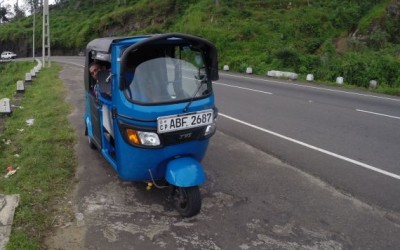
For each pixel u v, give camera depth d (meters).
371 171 5.93
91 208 4.51
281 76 21.42
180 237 3.95
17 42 69.25
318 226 4.24
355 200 4.87
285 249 3.80
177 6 49.50
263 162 6.20
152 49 4.33
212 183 5.32
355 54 22.62
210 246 3.81
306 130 8.41
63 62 34.72
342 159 6.46
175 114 4.16
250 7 41.53
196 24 39.16
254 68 24.98
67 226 4.11
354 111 10.65
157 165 4.32
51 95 12.37
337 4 38.09
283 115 10.02
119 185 5.14
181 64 4.46
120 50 4.20
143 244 3.82
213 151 6.74
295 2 40.81
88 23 60.44
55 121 8.66
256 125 8.87
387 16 31.56
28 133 7.62
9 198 4.49
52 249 3.69
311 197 4.93
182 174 4.06
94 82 5.81
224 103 11.87
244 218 4.37
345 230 4.17
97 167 5.78
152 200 4.72
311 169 5.98
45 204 4.56
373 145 7.29
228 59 29.41
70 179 5.35
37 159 5.93
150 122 4.07
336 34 33.38
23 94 13.09
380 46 28.58
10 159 6.09
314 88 16.20
